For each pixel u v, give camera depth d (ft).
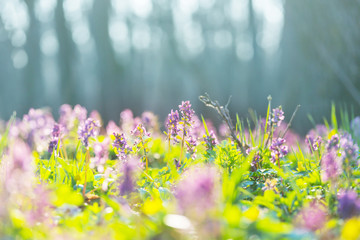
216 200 6.37
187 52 116.26
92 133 8.96
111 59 92.27
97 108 92.79
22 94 96.07
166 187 10.25
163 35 112.37
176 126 11.52
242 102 105.19
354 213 6.63
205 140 11.91
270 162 11.48
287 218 7.41
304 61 45.68
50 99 98.07
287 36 50.52
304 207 7.86
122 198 8.45
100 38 91.91
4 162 7.63
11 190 5.99
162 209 6.41
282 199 8.09
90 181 10.28
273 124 12.03
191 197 5.49
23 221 6.37
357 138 15.21
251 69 97.30
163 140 18.17
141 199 9.33
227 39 114.73
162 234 6.00
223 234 5.52
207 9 116.78
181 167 11.25
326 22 41.93
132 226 6.93
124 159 10.02
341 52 40.01
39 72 93.09
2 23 95.86
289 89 49.44
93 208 8.15
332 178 8.00
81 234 6.43
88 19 94.27
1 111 97.14
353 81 39.19
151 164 17.34
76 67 91.97
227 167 10.66
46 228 6.58
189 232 5.82
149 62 113.39
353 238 5.56
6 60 100.48
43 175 10.34
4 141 8.66
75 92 88.89
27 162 6.03
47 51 99.30
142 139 11.39
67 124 18.42
